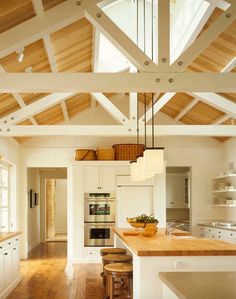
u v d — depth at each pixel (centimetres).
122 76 427
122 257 546
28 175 1049
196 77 430
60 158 962
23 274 745
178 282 220
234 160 908
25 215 952
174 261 383
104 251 606
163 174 890
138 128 739
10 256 625
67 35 520
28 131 728
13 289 628
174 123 961
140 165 537
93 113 960
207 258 386
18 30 408
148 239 482
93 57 642
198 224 962
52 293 603
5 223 875
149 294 379
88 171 886
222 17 432
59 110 848
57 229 1620
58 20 411
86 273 753
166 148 975
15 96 640
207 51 624
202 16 502
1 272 565
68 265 839
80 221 874
